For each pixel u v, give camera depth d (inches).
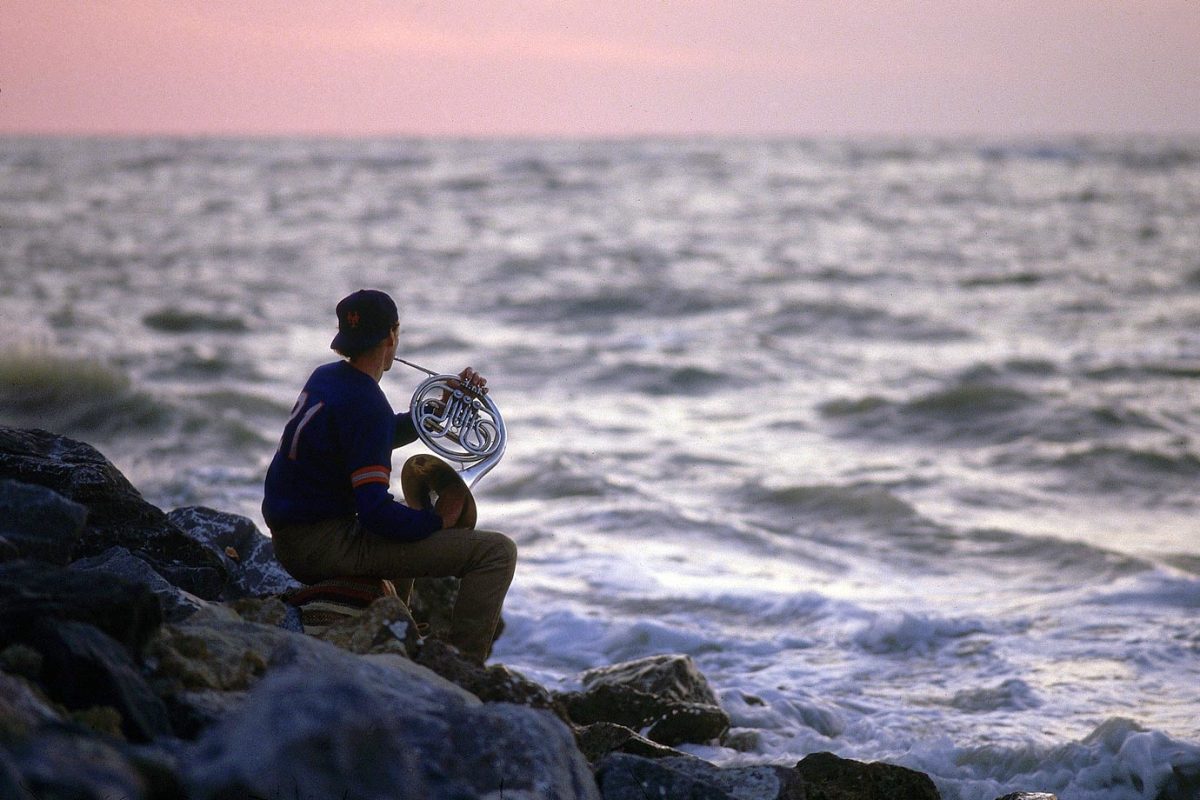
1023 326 3988.7
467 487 627.5
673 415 2664.9
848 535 1673.2
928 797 655.8
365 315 590.9
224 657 510.9
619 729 638.5
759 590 1332.4
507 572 621.6
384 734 386.6
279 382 2910.9
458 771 438.9
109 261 5821.9
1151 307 4424.2
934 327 3919.8
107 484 727.7
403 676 517.3
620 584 1338.6
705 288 4879.4
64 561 552.1
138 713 429.7
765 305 4446.4
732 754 805.2
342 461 596.7
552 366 3225.9
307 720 374.0
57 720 382.3
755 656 1104.8
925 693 994.7
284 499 605.6
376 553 607.2
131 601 470.0
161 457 1991.9
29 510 547.2
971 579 1448.1
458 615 620.1
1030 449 2272.4
